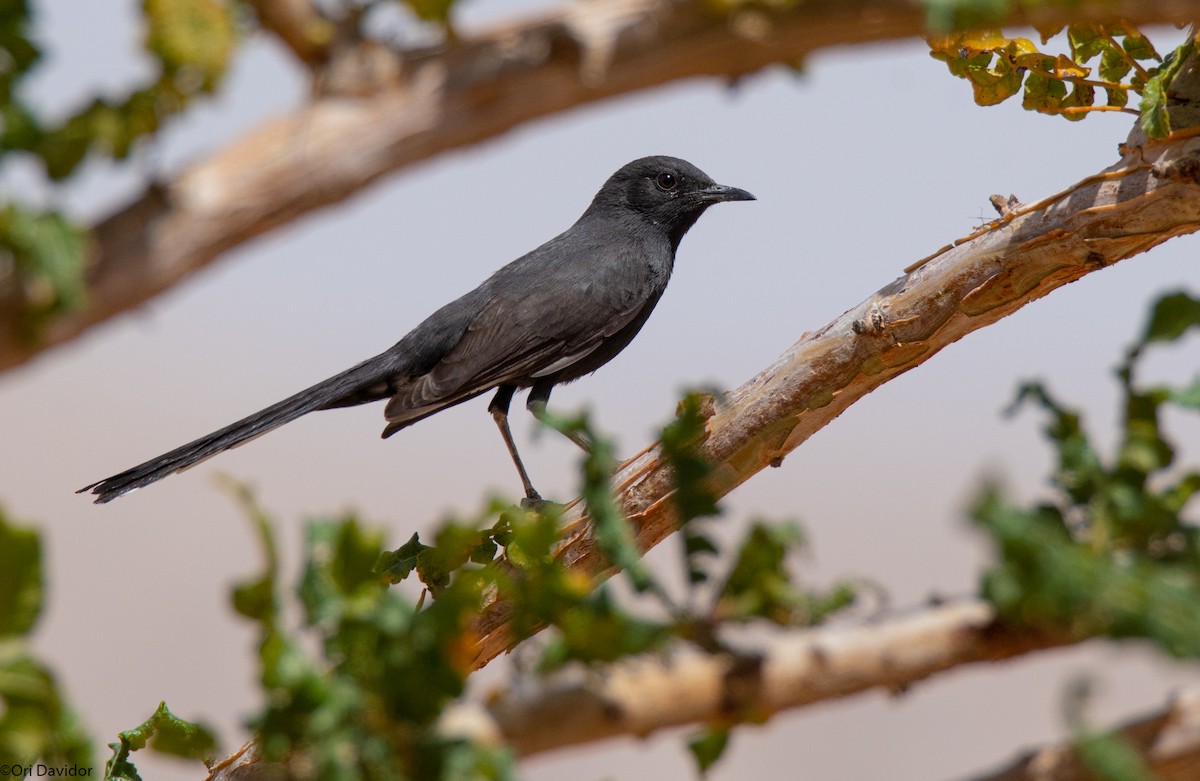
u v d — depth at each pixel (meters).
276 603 3.96
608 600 4.17
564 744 4.18
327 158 3.76
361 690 4.01
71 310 3.47
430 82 3.86
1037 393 4.47
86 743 3.99
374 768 3.94
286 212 3.75
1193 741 4.08
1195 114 8.20
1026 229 8.88
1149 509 4.20
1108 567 3.78
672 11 3.96
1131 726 4.16
